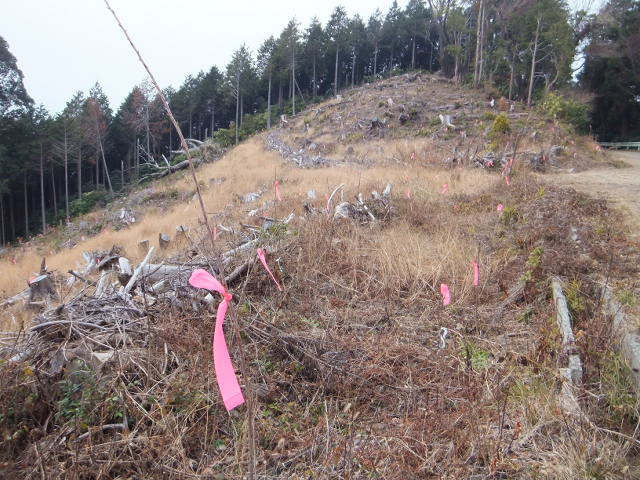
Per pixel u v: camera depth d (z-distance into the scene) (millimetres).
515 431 2758
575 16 27281
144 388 3039
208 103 48812
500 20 30547
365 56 54594
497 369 3535
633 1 30891
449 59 38875
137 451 2648
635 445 2682
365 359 3674
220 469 2564
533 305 4648
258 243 5453
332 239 6168
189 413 2840
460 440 2676
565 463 2547
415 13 52750
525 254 5723
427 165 13969
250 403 1782
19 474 2416
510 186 9648
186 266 5035
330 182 12000
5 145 31766
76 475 2344
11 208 33219
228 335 3629
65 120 32531
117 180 38875
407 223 7312
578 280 4758
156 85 1540
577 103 23047
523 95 29938
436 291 4973
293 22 44094
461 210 8148
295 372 3455
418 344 4004
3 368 2945
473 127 20000
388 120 23656
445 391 3287
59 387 2977
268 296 4699
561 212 6926
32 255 16281
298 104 44875
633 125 30562
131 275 4828
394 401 3207
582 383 3242
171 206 18422
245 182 16953
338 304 4711
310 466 2555
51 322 3443
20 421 2811
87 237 18031
